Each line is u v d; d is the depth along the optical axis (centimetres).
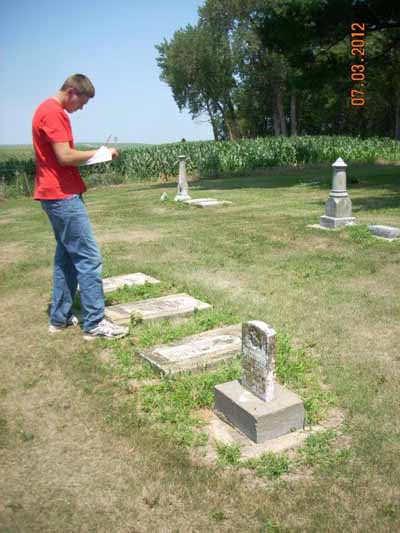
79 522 267
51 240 1076
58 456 323
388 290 631
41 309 609
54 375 434
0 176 2505
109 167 2697
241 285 671
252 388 350
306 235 977
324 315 549
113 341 489
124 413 367
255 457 314
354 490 283
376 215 1169
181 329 501
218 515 268
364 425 341
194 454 320
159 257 852
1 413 378
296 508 271
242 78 5897
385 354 452
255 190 1816
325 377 411
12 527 265
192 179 2511
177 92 6097
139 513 272
